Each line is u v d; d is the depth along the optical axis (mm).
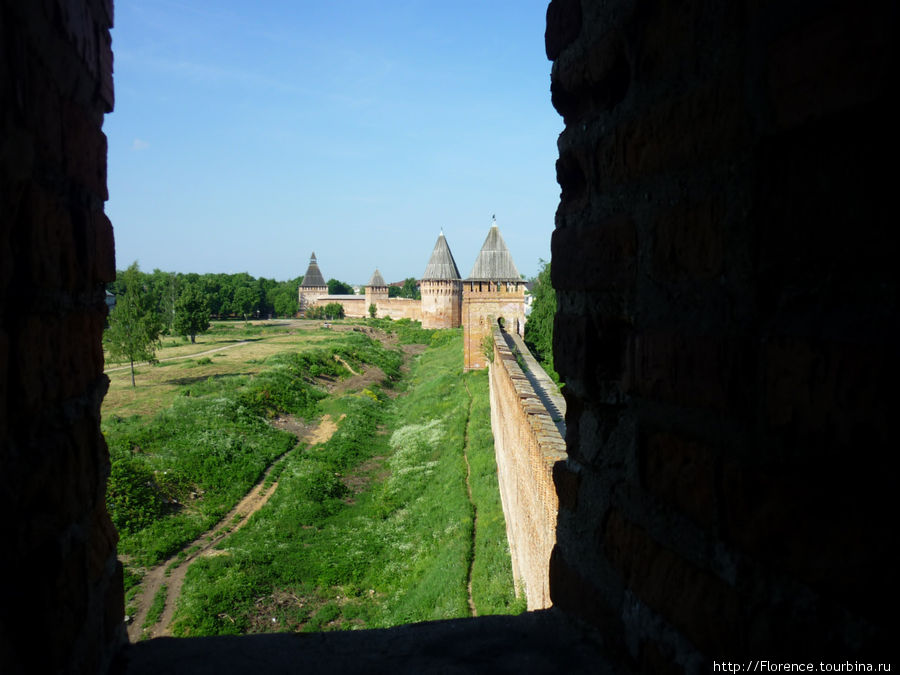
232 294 106062
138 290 35312
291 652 2385
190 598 13336
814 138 1236
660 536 1800
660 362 1785
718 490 1514
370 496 20125
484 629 2465
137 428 23203
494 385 20688
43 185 1683
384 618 12422
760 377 1377
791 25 1271
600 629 2156
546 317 23547
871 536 1083
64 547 1762
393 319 92812
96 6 2061
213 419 25312
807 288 1266
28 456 1567
